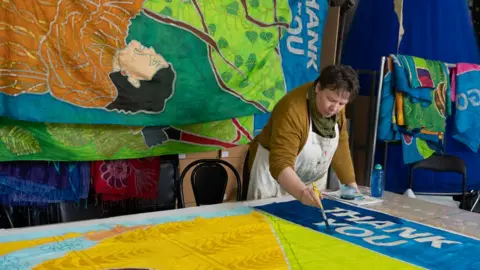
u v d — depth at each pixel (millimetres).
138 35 2213
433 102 3146
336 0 3121
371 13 3559
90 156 2219
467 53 3572
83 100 2086
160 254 1229
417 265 1231
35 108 1954
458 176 3574
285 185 1620
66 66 2021
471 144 3314
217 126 2641
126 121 2229
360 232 1511
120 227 1451
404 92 3047
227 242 1349
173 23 2320
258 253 1265
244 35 2596
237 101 2596
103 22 2098
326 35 3256
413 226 1602
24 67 1912
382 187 2076
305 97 1775
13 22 1872
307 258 1240
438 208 1878
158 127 2432
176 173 2629
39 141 2062
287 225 1552
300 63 2910
